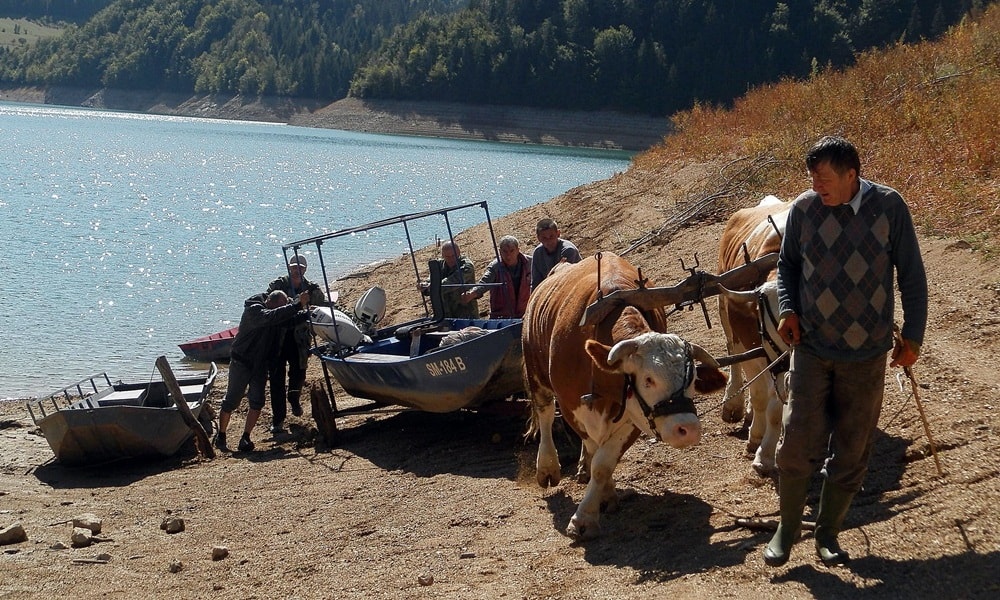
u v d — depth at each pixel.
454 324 12.92
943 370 8.69
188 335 19.19
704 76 111.31
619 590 6.35
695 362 6.69
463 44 134.62
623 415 7.02
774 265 7.55
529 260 12.61
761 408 8.33
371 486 10.00
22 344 18.23
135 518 9.52
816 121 19.39
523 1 138.38
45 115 143.12
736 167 19.81
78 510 9.80
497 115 127.50
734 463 8.44
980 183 13.27
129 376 16.19
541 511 8.41
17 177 51.16
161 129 116.62
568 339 7.43
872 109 18.47
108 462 11.73
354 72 157.12
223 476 10.98
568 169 66.00
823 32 102.69
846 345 5.72
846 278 5.65
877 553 6.01
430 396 11.14
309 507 9.48
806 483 6.04
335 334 12.43
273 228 34.34
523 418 11.77
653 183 23.03
